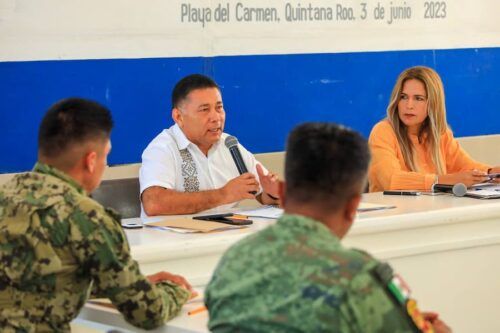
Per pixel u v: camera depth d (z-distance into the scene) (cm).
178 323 249
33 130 476
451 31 615
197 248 317
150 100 513
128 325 256
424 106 463
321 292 173
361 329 172
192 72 524
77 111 242
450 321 380
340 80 577
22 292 235
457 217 373
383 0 587
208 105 417
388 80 595
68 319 238
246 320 177
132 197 424
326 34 568
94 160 245
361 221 348
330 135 191
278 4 549
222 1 530
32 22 469
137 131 511
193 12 521
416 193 423
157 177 407
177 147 421
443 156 483
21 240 233
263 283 179
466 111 627
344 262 178
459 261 379
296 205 191
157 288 249
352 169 188
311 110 569
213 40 529
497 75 637
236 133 543
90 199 238
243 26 538
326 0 565
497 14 633
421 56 605
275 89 554
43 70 475
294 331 173
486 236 383
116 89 500
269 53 548
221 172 430
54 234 232
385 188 454
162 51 513
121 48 499
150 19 507
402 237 363
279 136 559
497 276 389
